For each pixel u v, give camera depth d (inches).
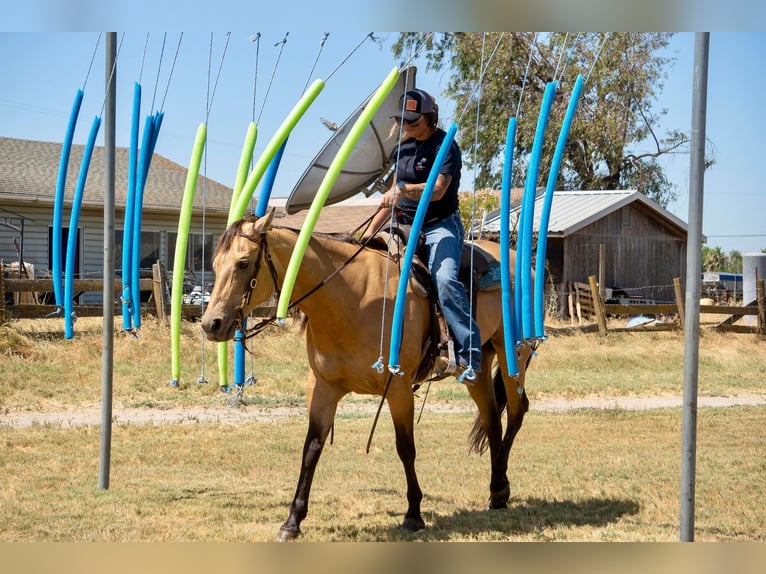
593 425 427.8
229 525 228.8
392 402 220.1
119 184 946.7
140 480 285.9
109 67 258.7
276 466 315.9
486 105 1064.2
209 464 317.7
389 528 227.3
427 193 196.4
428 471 311.3
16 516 233.5
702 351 740.0
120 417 429.1
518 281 206.8
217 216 979.3
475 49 1024.9
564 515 246.7
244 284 193.9
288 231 205.3
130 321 223.8
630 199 1058.7
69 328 232.1
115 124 259.4
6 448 340.5
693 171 181.8
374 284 214.4
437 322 229.1
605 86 1237.7
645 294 1096.8
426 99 224.8
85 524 225.8
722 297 1232.8
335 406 221.8
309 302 207.0
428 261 232.4
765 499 269.6
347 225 1008.9
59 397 469.1
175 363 205.0
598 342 738.8
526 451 354.0
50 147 1001.5
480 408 263.1
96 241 889.5
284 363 586.6
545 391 558.3
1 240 828.6
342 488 280.4
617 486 287.1
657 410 490.6
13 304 594.6
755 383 626.8
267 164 198.4
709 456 346.0
